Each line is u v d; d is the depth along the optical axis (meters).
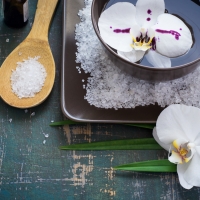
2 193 0.56
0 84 0.58
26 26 0.60
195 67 0.54
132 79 0.58
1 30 0.60
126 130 0.57
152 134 0.57
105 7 0.57
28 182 0.56
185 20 0.57
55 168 0.57
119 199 0.56
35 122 0.58
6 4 0.58
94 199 0.56
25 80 0.58
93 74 0.58
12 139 0.57
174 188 0.56
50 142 0.57
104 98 0.57
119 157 0.57
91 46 0.58
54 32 0.60
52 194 0.56
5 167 0.56
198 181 0.55
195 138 0.56
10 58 0.58
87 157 0.57
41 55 0.59
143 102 0.57
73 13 0.59
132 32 0.56
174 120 0.56
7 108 0.58
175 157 0.55
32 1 0.61
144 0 0.56
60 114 0.58
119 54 0.55
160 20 0.56
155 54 0.55
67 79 0.58
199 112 0.56
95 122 0.56
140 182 0.56
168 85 0.58
